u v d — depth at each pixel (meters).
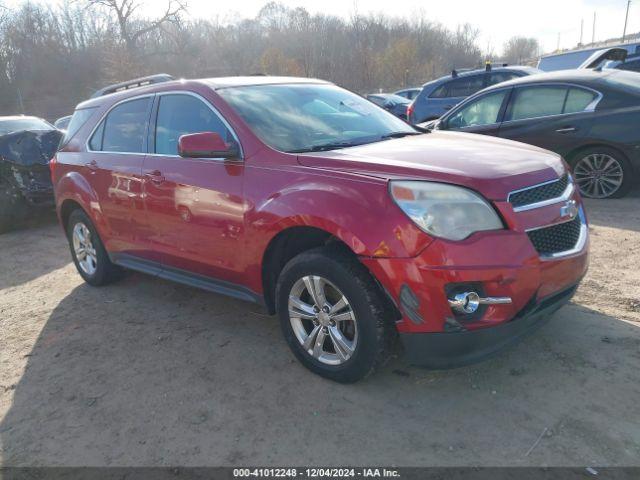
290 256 3.44
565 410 2.78
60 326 4.38
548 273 2.80
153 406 3.13
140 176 4.16
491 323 2.67
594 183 6.89
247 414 2.98
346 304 2.99
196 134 3.37
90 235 5.02
